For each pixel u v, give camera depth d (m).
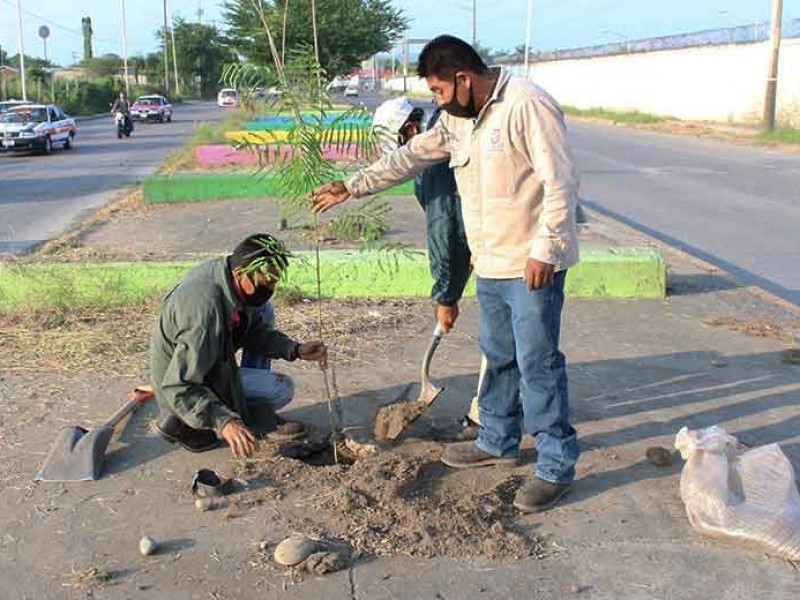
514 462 4.19
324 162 4.34
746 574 3.30
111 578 3.30
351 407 4.98
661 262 7.38
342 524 3.64
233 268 3.95
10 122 24.86
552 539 3.57
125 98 31.83
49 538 3.58
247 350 4.62
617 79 45.44
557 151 3.42
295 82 4.25
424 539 3.53
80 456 4.13
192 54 85.50
